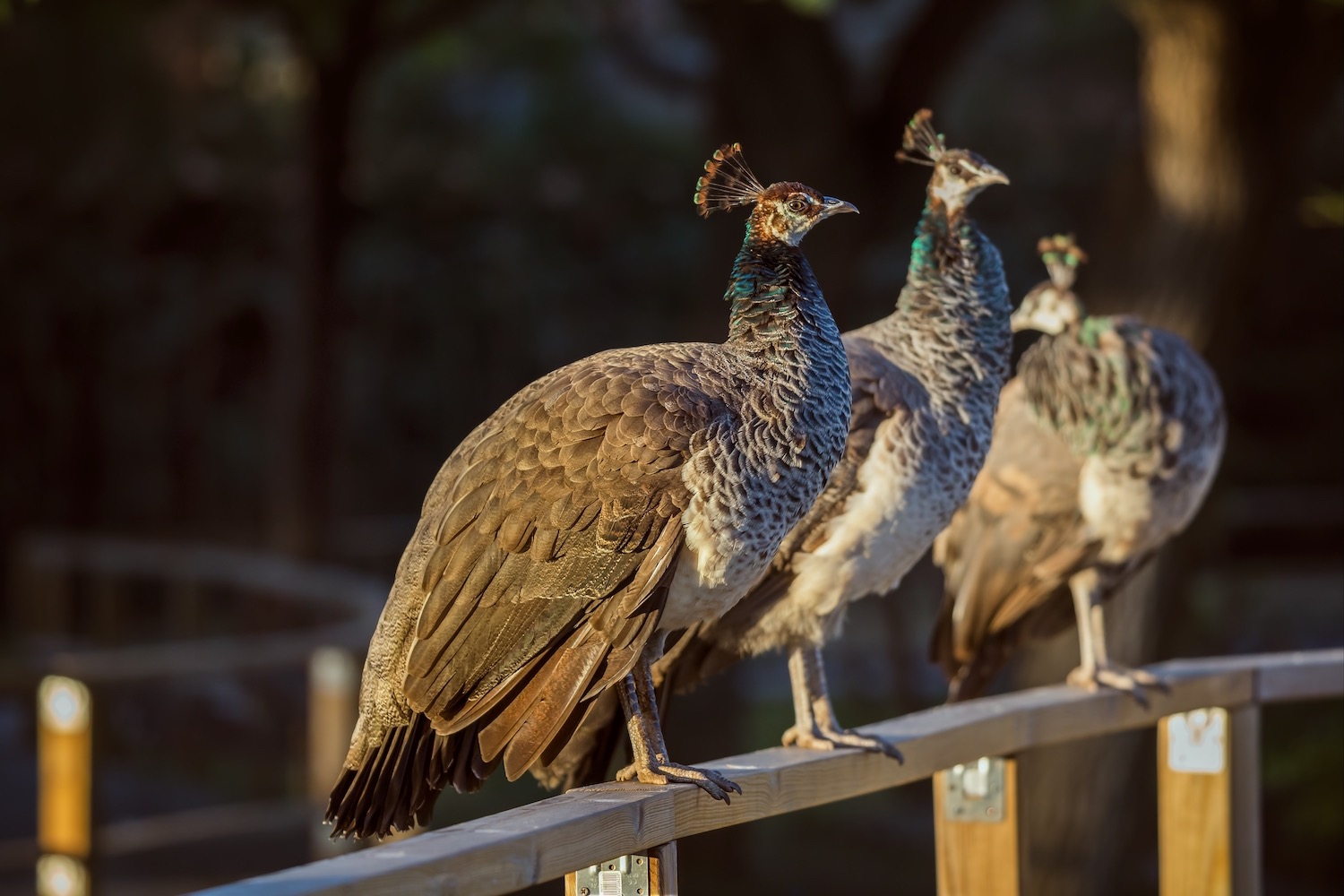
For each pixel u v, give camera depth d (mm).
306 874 2711
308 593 11328
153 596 18406
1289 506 19438
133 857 10133
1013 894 4492
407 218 21109
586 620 3527
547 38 18219
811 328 3891
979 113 19844
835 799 4094
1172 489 5352
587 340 21875
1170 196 9234
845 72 10867
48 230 20250
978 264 4781
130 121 19844
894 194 11039
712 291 11312
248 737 13602
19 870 9367
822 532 4488
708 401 3648
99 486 21000
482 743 3500
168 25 19375
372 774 3605
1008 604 5535
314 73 14891
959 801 4570
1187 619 9688
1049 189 19547
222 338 21266
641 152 20859
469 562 3498
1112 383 5254
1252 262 9336
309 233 15336
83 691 7184
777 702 16484
